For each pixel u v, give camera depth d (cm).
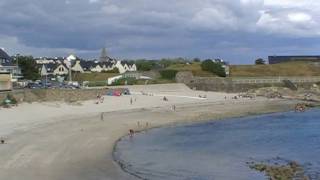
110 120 7706
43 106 8625
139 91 12600
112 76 16288
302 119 8812
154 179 3884
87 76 16925
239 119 8731
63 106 8931
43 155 4725
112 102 9988
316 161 4684
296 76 16712
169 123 7788
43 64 18562
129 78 14688
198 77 15538
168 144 5678
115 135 6281
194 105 10544
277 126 7694
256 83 15162
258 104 11450
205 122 8125
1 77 8975
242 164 4488
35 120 7138
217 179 3897
